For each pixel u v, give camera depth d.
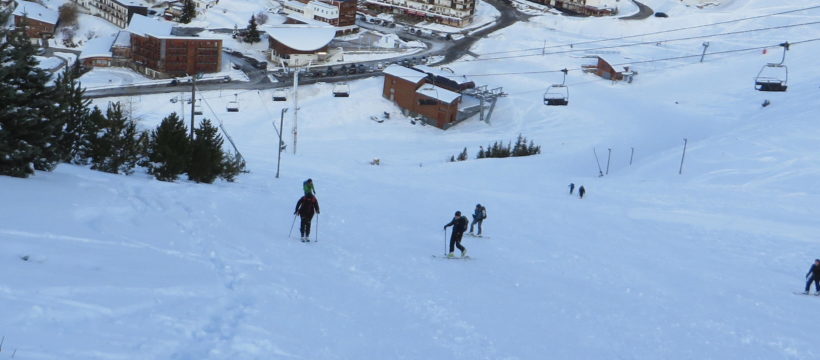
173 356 12.80
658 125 113.12
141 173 39.03
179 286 17.05
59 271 16.14
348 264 25.05
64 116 32.25
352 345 16.00
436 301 21.47
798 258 38.84
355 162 93.75
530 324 20.58
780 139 79.38
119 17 171.50
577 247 37.12
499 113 125.75
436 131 119.06
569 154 96.44
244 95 125.94
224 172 45.12
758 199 59.66
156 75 137.00
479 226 37.88
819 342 22.12
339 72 141.50
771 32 161.25
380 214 41.00
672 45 158.75
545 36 170.50
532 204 53.34
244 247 24.03
